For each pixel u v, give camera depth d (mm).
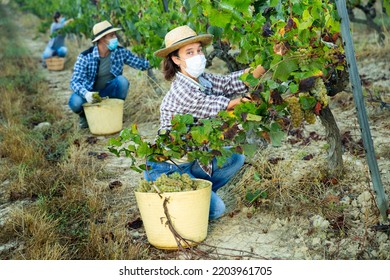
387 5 4395
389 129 5238
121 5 7203
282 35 3381
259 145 4793
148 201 3488
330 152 4262
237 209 4066
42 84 9328
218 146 3441
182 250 3480
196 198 3461
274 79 3348
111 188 4656
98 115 6086
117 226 3922
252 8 4102
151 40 5762
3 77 9953
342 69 3549
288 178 4281
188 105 3600
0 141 6117
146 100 7047
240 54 3809
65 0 12336
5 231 3969
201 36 3539
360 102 3453
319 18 3410
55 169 5078
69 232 3949
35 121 7039
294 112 3396
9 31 18578
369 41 8609
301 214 3889
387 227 3549
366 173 4305
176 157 3545
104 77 6371
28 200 4574
